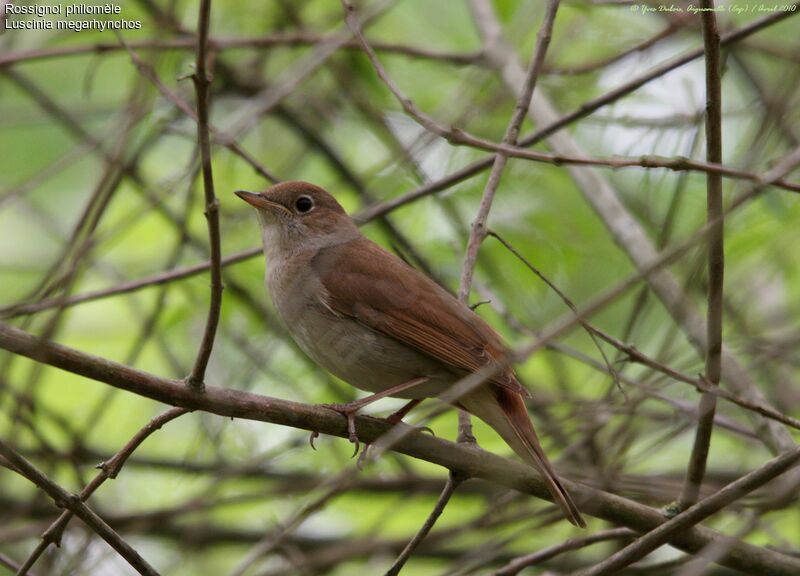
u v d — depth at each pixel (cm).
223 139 1031
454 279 1262
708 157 704
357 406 786
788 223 1197
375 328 880
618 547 957
